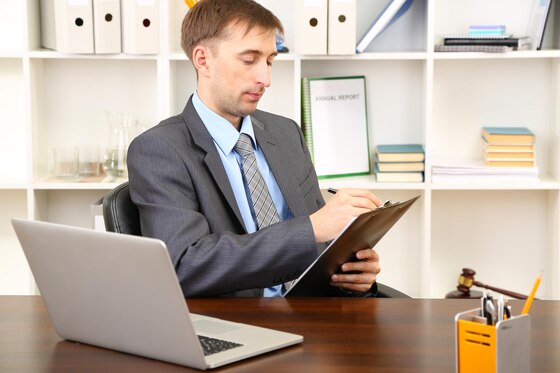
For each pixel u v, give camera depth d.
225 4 2.17
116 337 1.48
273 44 2.20
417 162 3.27
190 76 3.44
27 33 3.16
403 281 3.57
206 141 2.16
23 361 1.44
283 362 1.42
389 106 3.47
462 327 1.26
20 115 3.47
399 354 1.46
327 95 3.37
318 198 2.46
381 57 3.16
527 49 3.29
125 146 3.29
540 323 1.64
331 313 1.71
